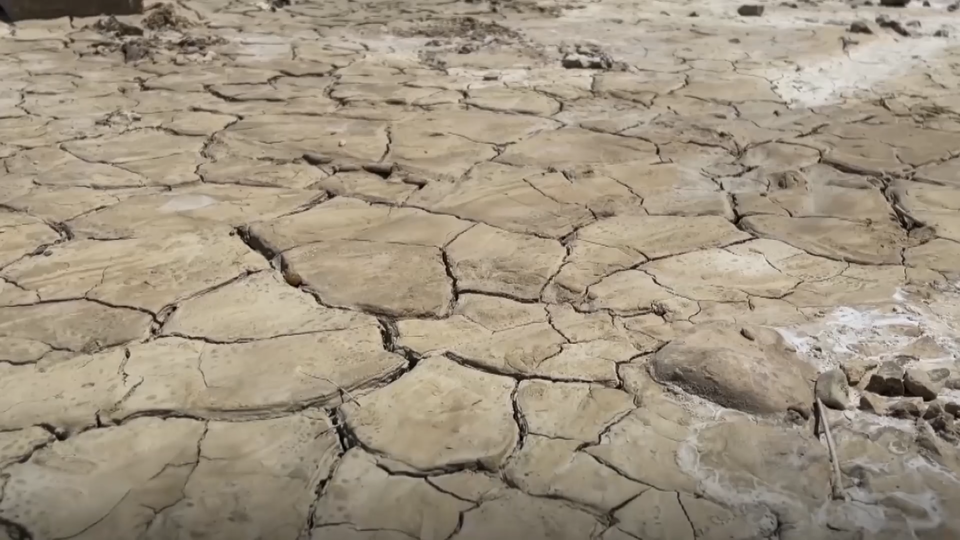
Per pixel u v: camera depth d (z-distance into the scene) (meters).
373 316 2.95
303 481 2.21
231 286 3.16
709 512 2.10
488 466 2.25
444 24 7.73
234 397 2.51
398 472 2.23
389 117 5.11
